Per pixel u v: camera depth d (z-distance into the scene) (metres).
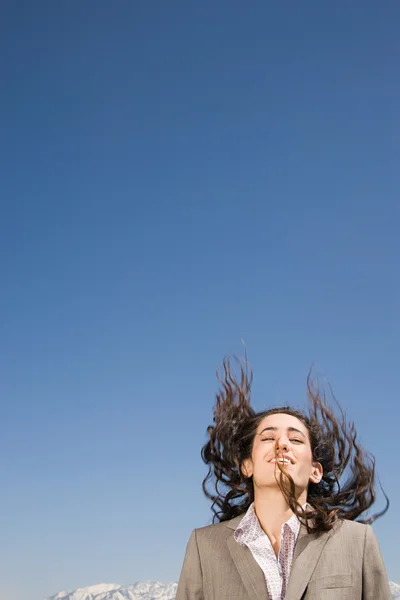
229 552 1.42
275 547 1.39
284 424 1.46
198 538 1.49
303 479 1.42
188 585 1.46
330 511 1.42
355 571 1.36
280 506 1.41
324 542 1.37
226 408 1.64
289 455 1.41
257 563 1.38
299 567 1.34
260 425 1.50
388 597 1.38
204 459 1.64
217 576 1.41
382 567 1.39
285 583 1.34
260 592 1.35
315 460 1.56
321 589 1.32
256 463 1.45
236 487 1.58
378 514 1.58
